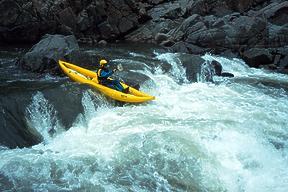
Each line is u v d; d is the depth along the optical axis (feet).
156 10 78.48
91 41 68.49
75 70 43.80
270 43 64.85
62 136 32.96
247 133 34.06
